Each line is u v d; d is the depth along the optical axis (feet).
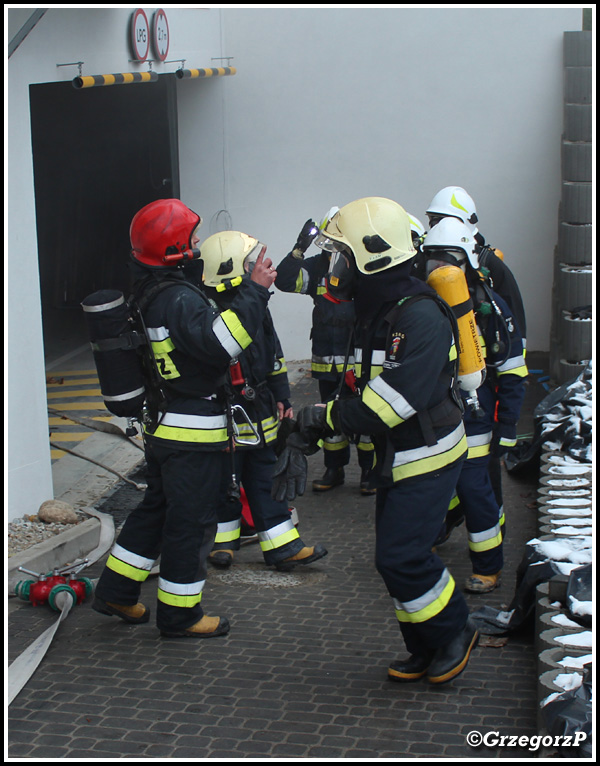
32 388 18.13
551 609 12.23
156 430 13.37
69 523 17.97
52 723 11.41
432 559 11.77
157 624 13.92
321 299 20.51
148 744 10.89
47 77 18.88
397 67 32.01
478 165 32.40
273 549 16.60
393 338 11.17
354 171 32.81
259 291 12.66
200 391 13.24
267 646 13.57
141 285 13.30
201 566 13.73
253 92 32.53
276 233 33.37
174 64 27.81
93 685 12.40
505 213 32.65
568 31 29.81
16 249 17.51
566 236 28.17
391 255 11.33
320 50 32.07
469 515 15.31
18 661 12.89
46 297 43.14
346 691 12.12
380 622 14.39
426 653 12.38
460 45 31.68
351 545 18.06
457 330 11.87
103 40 21.84
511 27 31.35
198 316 12.77
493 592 15.49
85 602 15.28
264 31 32.07
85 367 32.50
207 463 13.39
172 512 13.41
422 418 11.46
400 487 11.64
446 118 32.19
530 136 32.01
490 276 16.63
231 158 33.01
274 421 16.62
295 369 33.27
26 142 17.81
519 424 25.48
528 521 18.93
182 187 33.45
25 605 15.20
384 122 32.40
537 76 31.58
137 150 43.91
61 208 43.73
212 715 11.53
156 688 12.30
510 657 13.03
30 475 18.19
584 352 27.86
